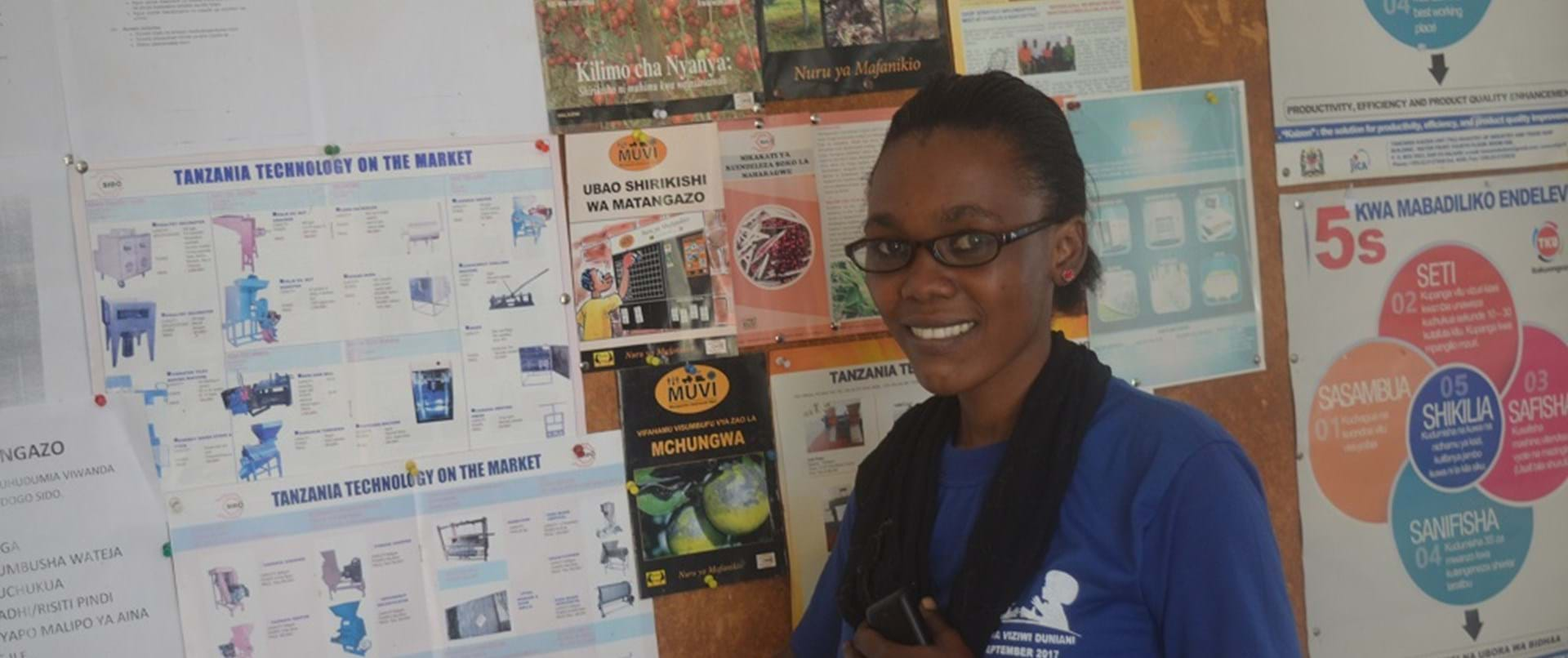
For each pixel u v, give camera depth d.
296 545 1.46
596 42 1.56
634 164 1.57
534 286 1.54
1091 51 1.73
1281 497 1.82
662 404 1.58
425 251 1.50
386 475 1.49
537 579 1.54
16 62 1.38
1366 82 1.86
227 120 1.44
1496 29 1.92
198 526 1.43
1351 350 1.86
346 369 1.47
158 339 1.42
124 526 1.41
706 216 1.59
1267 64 1.81
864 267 1.21
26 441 1.38
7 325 1.38
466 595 1.51
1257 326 1.81
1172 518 1.08
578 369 1.55
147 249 1.42
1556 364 1.93
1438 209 1.89
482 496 1.52
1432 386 1.89
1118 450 1.13
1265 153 1.81
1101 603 1.10
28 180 1.38
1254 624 1.03
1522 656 1.93
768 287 1.62
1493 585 1.92
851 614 1.28
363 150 1.48
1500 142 1.92
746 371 1.61
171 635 1.42
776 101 1.62
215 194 1.43
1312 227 1.84
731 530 1.61
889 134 1.23
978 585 1.13
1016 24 1.70
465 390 1.51
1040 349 1.21
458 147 1.51
